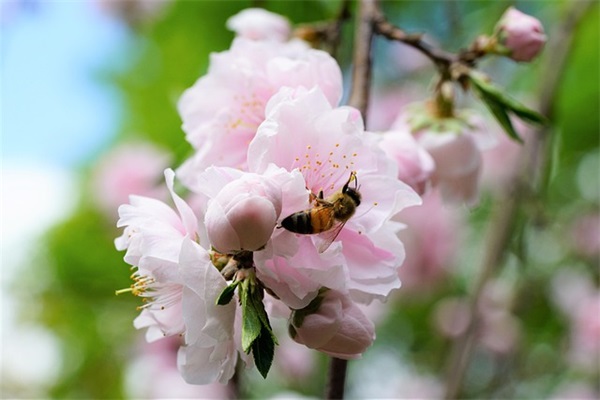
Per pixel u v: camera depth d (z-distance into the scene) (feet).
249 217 1.15
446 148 1.40
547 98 1.84
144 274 1.19
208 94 1.31
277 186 1.17
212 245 1.17
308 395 2.42
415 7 2.38
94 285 2.80
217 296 1.17
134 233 1.21
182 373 1.20
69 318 2.83
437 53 1.40
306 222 1.18
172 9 2.34
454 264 2.66
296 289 1.18
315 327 1.19
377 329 2.82
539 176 1.82
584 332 2.74
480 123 1.42
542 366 2.83
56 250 2.84
